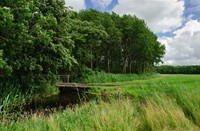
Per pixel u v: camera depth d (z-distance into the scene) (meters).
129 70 79.75
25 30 17.86
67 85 30.61
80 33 42.22
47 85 25.28
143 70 86.25
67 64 26.73
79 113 6.91
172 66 126.69
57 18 26.27
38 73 22.39
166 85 9.74
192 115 7.37
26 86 20.55
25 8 17.11
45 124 6.00
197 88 10.15
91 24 45.75
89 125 5.89
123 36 70.56
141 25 70.44
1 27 16.75
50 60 23.25
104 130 5.57
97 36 43.78
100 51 68.31
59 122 6.14
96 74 46.38
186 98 8.14
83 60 43.03
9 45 18.70
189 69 120.88
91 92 29.31
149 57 77.12
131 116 6.46
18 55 20.61
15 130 5.62
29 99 14.34
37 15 21.84
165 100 7.80
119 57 76.00
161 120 6.55
